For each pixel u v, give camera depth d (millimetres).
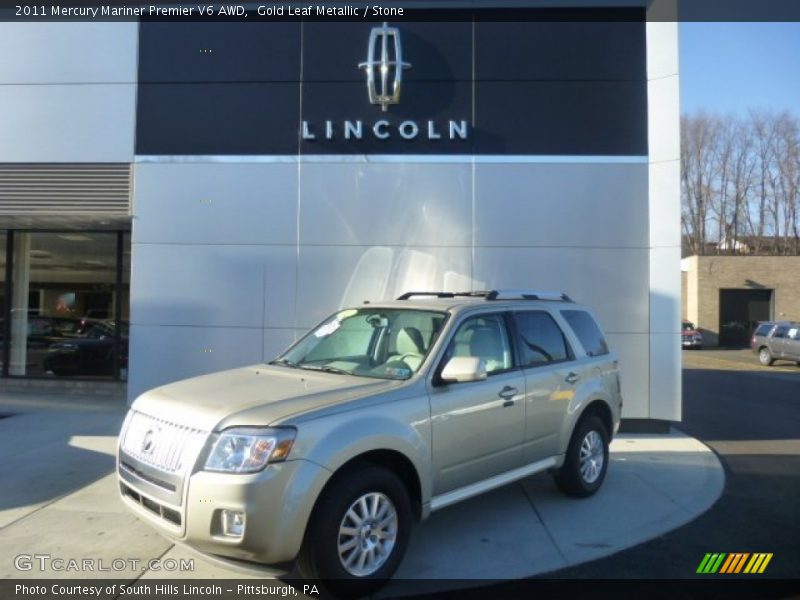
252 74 9016
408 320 4891
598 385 5797
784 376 18484
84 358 11164
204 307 8891
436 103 8852
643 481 6320
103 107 9211
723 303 36500
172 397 4062
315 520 3557
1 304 11352
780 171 50594
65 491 5691
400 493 3939
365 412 3867
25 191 9320
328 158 8891
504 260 8734
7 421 8688
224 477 3406
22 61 9305
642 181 8680
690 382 16531
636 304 8641
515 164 8781
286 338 8836
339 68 8953
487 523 5043
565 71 8805
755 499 5777
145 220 8977
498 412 4719
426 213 8797
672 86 8594
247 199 8922
